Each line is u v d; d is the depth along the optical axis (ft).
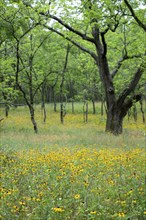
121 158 34.96
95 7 43.37
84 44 84.99
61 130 77.71
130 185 24.72
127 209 20.67
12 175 26.58
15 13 58.34
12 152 40.60
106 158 35.63
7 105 76.33
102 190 23.45
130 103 73.67
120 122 74.23
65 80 128.98
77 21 55.26
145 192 23.18
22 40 68.95
